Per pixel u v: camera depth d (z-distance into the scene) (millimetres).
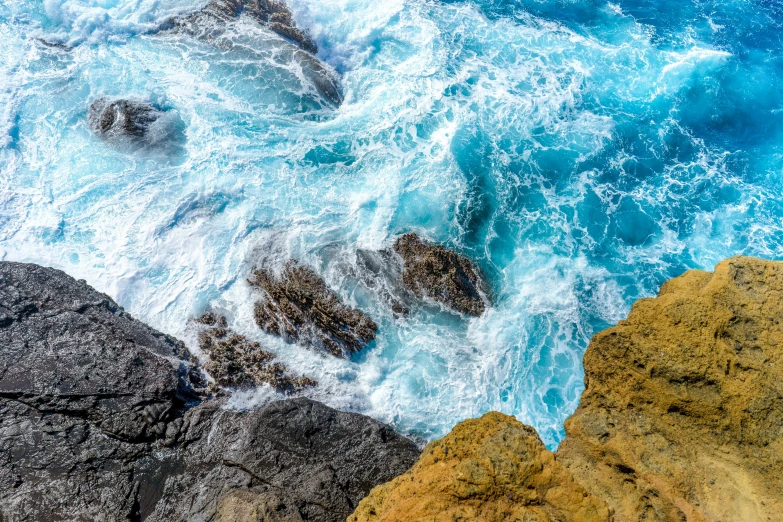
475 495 9469
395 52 24734
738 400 11164
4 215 18250
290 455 13656
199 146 20812
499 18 26469
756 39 26234
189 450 13688
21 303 14898
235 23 25031
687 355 11734
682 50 25516
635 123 22750
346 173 20594
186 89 22516
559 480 9781
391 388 16078
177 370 14945
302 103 22641
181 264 17906
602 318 17641
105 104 21469
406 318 17328
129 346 14789
